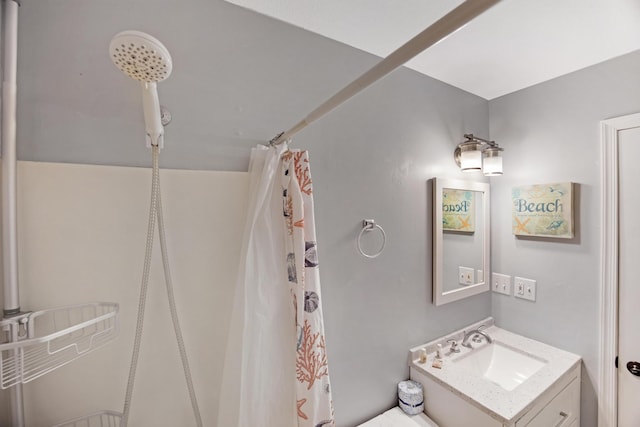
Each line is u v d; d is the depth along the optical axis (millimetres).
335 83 1179
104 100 773
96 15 767
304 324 841
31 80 699
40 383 702
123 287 790
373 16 1046
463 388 1156
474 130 1700
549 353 1453
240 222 951
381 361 1297
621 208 1299
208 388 896
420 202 1441
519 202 1628
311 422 821
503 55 1307
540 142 1566
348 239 1203
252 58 992
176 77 860
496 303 1767
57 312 719
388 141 1324
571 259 1458
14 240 653
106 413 741
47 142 714
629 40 1189
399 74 1368
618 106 1303
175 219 854
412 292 1405
